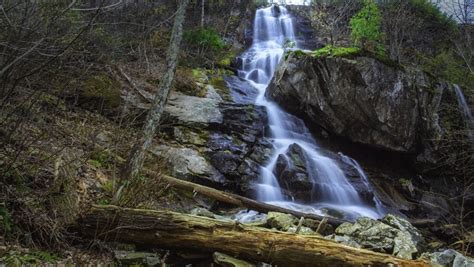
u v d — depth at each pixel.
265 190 8.37
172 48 5.89
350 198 9.24
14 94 4.41
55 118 6.09
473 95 12.06
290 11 20.59
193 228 4.36
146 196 5.17
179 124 8.80
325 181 9.23
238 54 16.59
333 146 11.39
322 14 15.63
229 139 9.07
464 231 8.64
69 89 6.64
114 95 8.33
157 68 11.34
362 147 11.49
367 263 4.28
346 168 10.09
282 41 18.66
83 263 3.76
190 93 11.16
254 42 18.41
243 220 6.48
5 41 3.51
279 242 4.30
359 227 6.21
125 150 6.31
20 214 3.89
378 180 10.68
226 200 7.04
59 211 4.16
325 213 8.10
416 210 10.06
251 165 8.70
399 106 10.40
